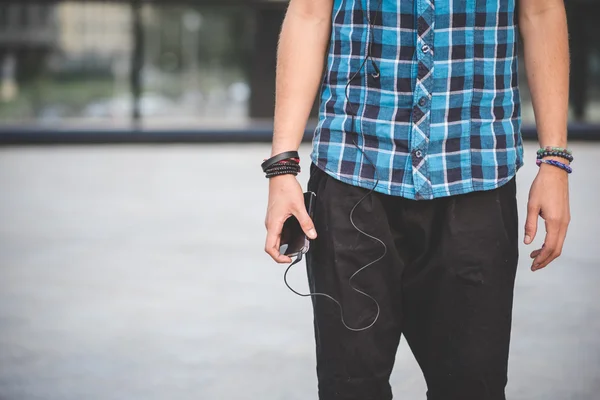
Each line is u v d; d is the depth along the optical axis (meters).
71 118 20.81
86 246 7.62
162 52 20.98
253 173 13.59
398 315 2.10
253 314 5.30
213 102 21.20
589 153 16.25
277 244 2.08
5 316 5.30
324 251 2.08
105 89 20.91
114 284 6.15
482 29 2.04
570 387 3.88
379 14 2.04
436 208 2.04
